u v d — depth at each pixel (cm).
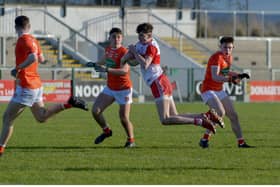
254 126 5303
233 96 9069
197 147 3825
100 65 3706
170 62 10175
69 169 2989
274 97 9256
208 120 3516
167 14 11169
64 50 9900
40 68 8500
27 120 5819
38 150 3666
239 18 11538
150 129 4962
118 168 3020
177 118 3500
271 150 3691
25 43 3219
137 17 10856
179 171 2942
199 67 9706
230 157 3391
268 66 10606
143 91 9112
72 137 4366
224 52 3700
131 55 3619
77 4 10662
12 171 2931
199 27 11325
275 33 11725
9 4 10219
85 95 8494
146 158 3344
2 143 3366
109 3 10831
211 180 2723
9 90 8219
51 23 10381
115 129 4953
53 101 8300
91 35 10688
